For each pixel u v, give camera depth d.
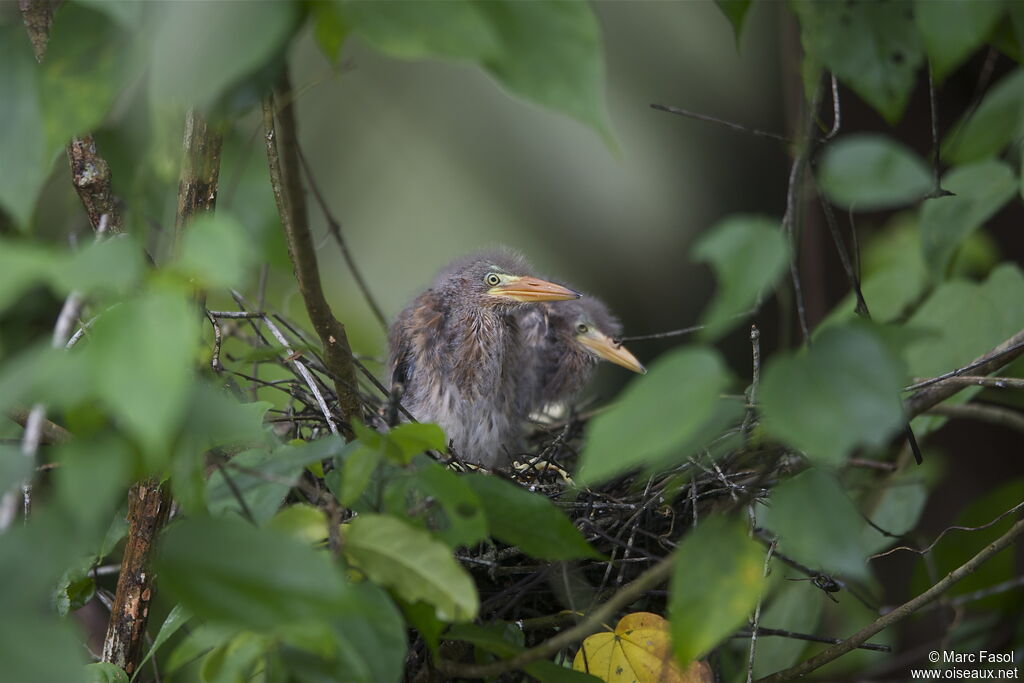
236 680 3.11
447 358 7.22
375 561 3.20
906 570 7.78
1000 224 7.76
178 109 3.34
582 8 2.51
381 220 9.48
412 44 2.45
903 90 3.95
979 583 6.83
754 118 9.84
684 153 9.93
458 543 3.37
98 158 4.87
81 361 2.27
